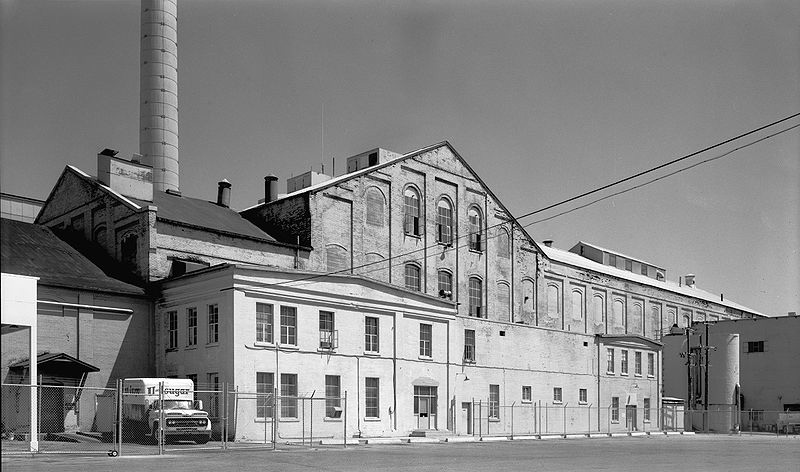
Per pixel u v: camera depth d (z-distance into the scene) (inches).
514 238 2237.9
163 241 1482.5
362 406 1499.8
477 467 775.7
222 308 1316.4
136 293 1407.5
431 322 1711.4
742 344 2815.0
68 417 1277.1
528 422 1974.7
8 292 940.6
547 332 2089.1
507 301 2180.1
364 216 1818.4
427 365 1678.2
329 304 1461.6
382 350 1565.0
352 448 1159.0
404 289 1628.9
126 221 1514.5
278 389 1346.0
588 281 2672.2
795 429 2449.6
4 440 1126.4
